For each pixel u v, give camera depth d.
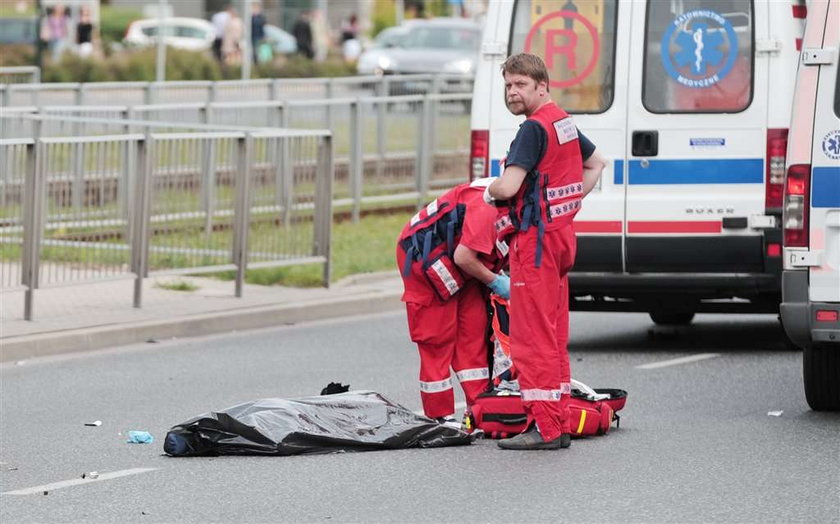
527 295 23.05
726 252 31.73
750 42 31.70
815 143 25.36
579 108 32.41
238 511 19.97
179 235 38.19
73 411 27.45
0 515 19.95
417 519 19.47
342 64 114.44
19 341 33.03
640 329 37.59
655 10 32.09
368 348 34.69
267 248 40.34
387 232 51.09
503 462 22.70
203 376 31.06
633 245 32.03
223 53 116.94
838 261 25.30
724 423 25.72
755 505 20.08
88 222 36.09
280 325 38.22
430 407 24.83
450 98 57.38
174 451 23.41
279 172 40.50
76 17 127.00
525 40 32.88
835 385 26.20
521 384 23.41
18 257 34.97
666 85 31.97
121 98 60.22
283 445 23.19
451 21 103.44
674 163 31.91
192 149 38.19
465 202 24.42
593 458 22.95
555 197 22.94
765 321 38.84
